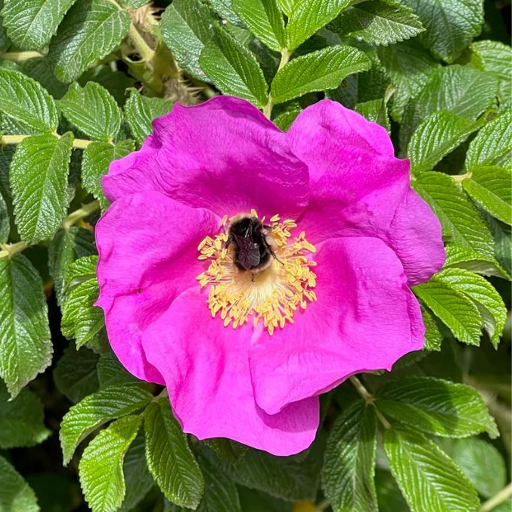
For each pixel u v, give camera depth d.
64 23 0.19
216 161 0.15
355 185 0.15
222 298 0.17
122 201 0.15
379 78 0.20
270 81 0.20
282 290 0.17
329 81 0.17
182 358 0.15
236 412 0.15
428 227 0.14
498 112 0.21
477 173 0.18
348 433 0.19
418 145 0.19
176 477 0.17
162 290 0.16
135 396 0.18
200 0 0.20
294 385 0.15
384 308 0.15
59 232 0.20
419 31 0.19
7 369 0.19
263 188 0.16
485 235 0.18
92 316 0.17
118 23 0.20
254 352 0.16
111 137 0.19
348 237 0.16
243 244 0.17
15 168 0.17
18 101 0.18
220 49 0.18
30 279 0.20
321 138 0.15
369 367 0.14
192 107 0.14
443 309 0.17
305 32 0.18
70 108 0.19
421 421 0.19
